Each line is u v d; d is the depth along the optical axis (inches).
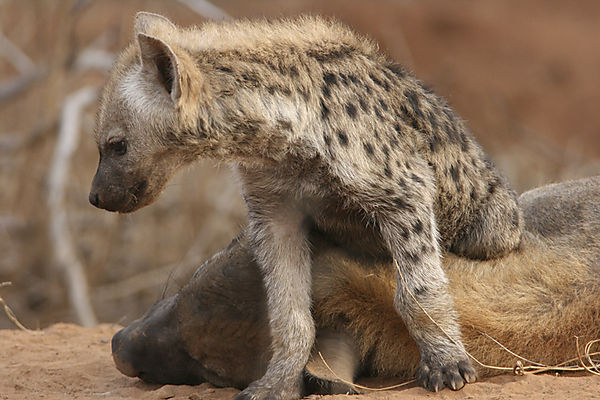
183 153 363.6
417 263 358.9
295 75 364.2
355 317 376.2
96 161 894.4
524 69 1552.7
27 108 924.0
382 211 363.6
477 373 360.8
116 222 843.4
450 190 387.9
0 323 779.4
